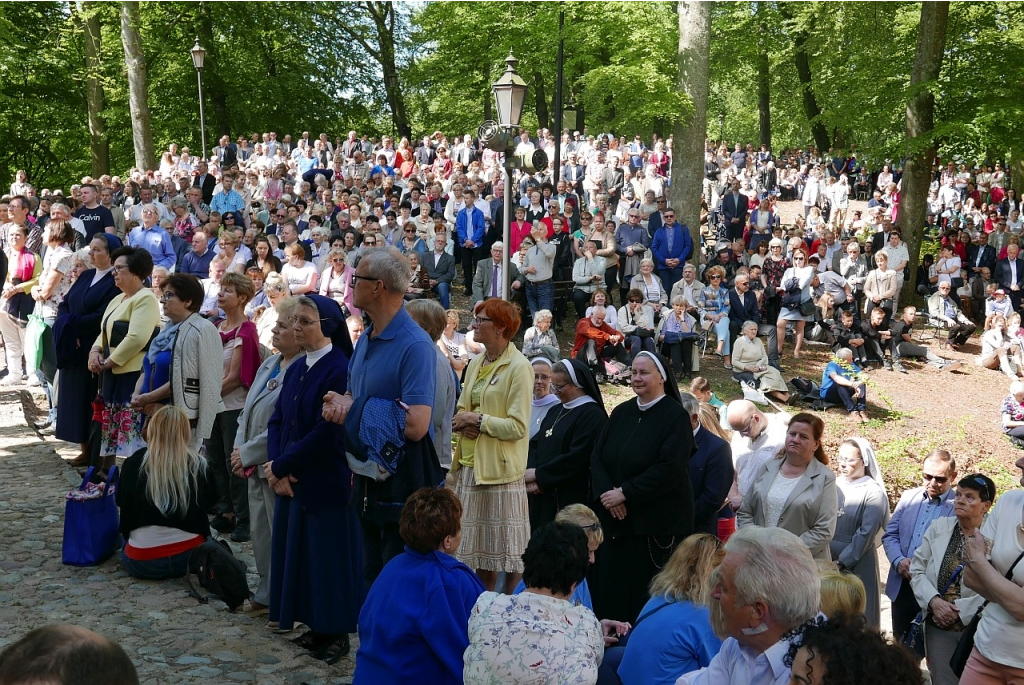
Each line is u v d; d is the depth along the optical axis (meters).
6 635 4.79
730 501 6.28
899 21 24.89
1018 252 19.41
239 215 16.52
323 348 4.88
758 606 2.61
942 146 20.59
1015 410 14.21
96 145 27.52
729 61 33.59
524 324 15.05
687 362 14.75
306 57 36.25
